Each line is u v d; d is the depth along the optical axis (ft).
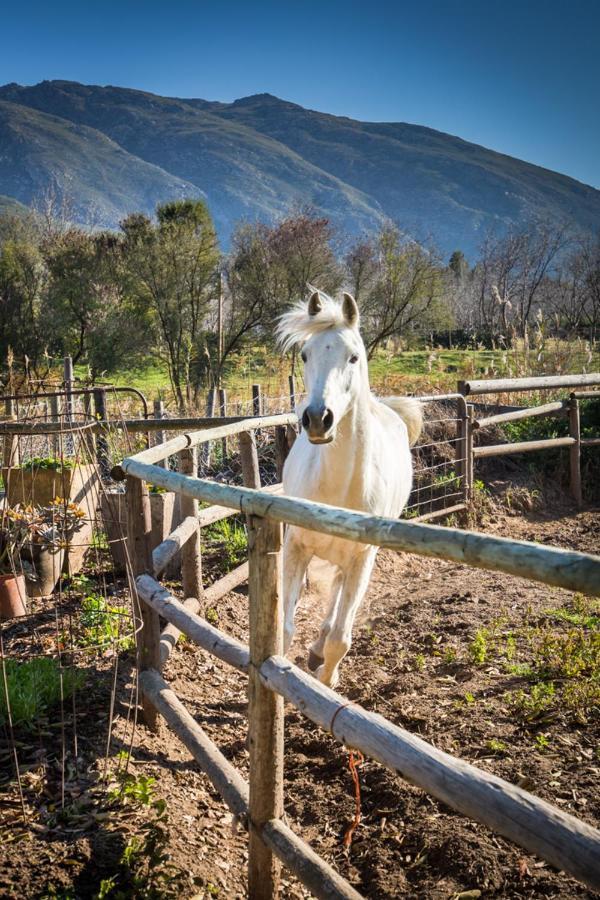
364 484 11.45
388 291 71.05
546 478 29.12
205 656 13.96
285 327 11.32
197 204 80.84
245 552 19.49
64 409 26.43
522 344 44.09
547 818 4.52
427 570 21.15
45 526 16.83
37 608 15.81
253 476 17.84
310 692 6.56
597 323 87.04
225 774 8.46
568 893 7.32
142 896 7.08
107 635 13.21
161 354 73.77
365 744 5.87
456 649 14.16
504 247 131.03
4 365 62.34
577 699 11.00
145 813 8.38
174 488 9.02
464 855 8.09
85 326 72.84
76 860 7.41
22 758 9.20
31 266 75.72
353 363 10.70
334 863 8.57
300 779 10.41
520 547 4.45
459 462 26.13
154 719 10.75
